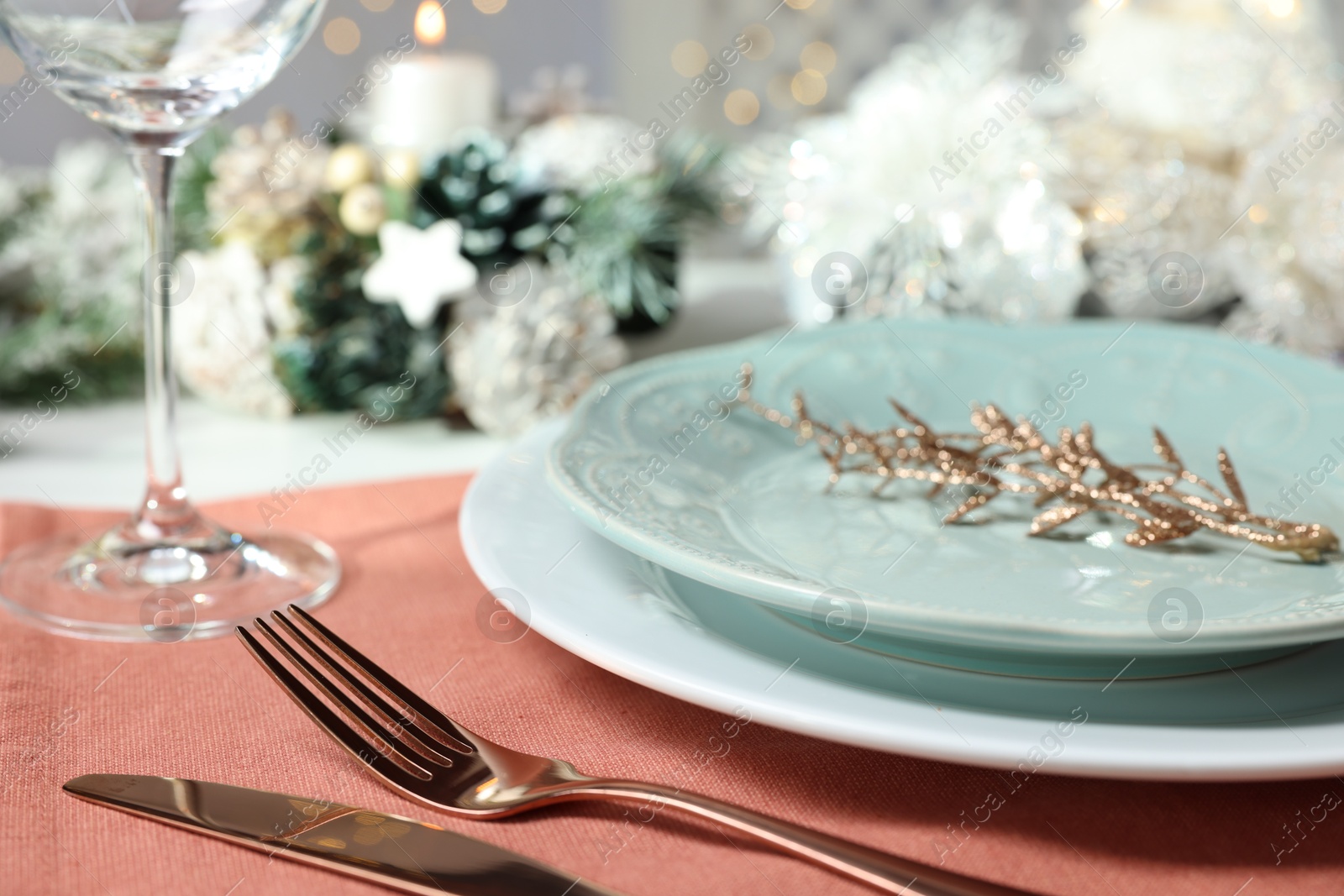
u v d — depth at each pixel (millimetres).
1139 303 804
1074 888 465
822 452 607
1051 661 522
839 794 512
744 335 873
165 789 508
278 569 600
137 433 753
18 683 543
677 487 579
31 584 590
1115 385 655
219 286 761
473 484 597
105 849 479
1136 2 902
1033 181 784
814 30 1826
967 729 477
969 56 821
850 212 803
